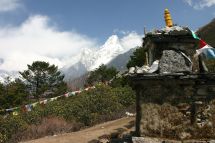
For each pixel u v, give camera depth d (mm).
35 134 23266
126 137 12398
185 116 10914
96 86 30781
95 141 16922
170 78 10875
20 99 45750
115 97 29359
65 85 56656
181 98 10969
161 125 10938
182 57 11266
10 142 22875
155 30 11516
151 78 10938
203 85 10969
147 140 10812
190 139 10812
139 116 11141
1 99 44656
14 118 25219
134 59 33500
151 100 11055
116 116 26500
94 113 26984
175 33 11273
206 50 11562
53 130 23672
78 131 22969
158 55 11531
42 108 27547
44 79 59219
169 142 10742
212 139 10789
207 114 10914
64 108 27203
